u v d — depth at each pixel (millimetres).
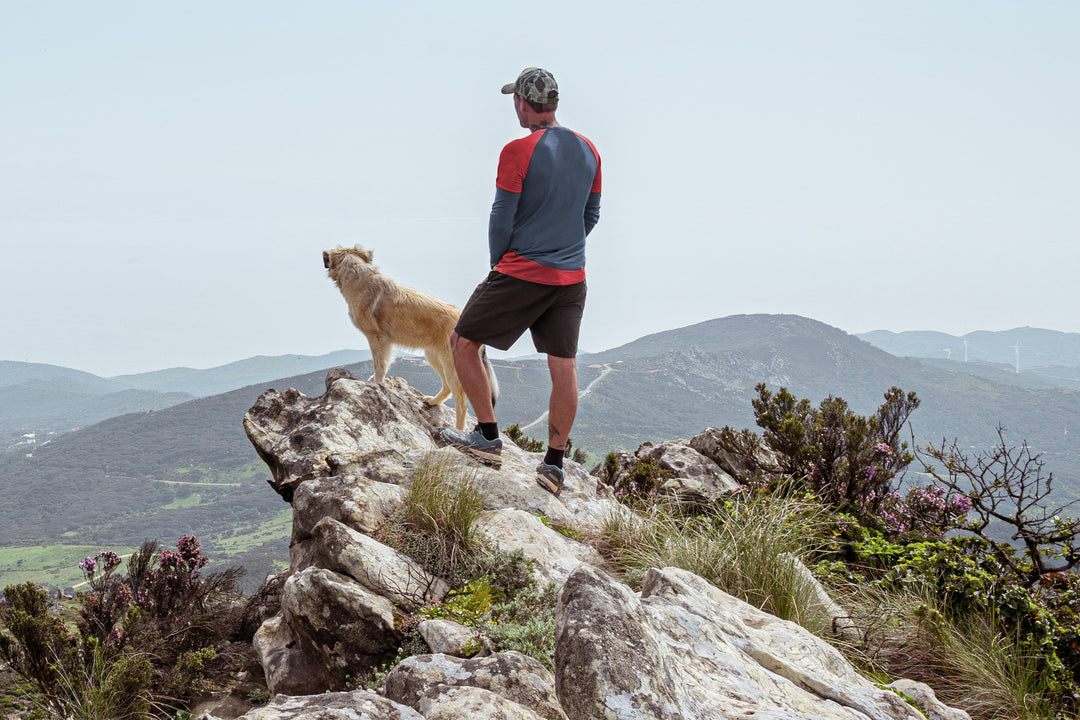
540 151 4680
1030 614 4895
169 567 4957
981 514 6336
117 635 4273
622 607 2010
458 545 4469
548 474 5547
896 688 3379
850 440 7176
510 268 4840
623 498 7109
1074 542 5707
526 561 4277
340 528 4188
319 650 3729
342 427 6184
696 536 5289
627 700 1794
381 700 2221
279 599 4922
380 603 3785
